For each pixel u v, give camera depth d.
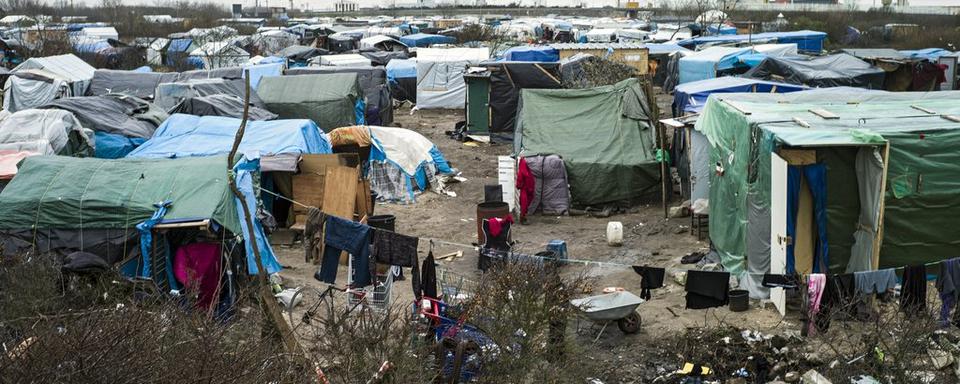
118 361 7.45
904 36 72.88
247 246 14.89
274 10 173.88
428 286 13.07
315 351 10.58
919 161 13.55
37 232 14.22
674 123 20.80
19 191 14.61
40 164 15.20
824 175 13.53
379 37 67.75
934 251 13.83
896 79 34.53
